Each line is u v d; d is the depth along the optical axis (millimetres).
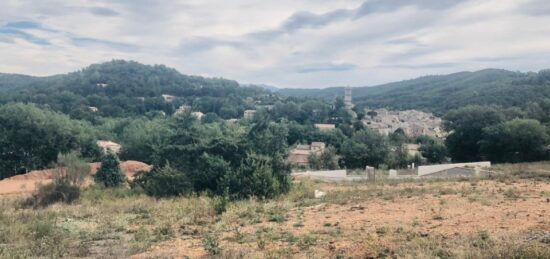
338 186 21969
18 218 13750
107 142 57938
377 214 11781
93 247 9656
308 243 8711
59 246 9414
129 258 8281
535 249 6496
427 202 13195
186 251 8758
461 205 11961
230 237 9906
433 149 54188
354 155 52875
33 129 45438
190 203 16906
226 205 14695
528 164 31422
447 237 8266
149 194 21484
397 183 21328
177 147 23219
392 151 55781
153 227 12156
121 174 26688
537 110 52844
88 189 22500
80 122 58656
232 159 23156
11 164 45688
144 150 44500
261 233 10172
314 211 13266
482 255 6559
